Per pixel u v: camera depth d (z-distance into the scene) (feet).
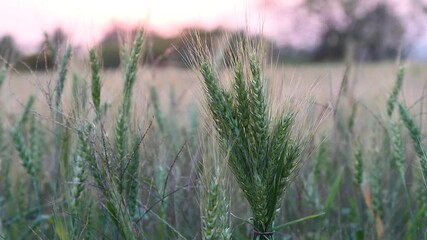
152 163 3.48
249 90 2.55
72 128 3.05
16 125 3.88
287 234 3.83
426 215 3.51
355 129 4.47
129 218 2.85
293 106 2.62
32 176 3.76
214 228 2.48
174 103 4.81
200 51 2.65
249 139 2.56
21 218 3.85
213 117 2.59
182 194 3.63
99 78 3.18
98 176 3.03
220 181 2.51
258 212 2.58
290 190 4.00
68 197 3.20
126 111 3.11
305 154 2.77
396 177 4.27
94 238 3.24
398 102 3.62
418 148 3.40
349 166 4.38
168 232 3.47
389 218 3.96
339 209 3.95
